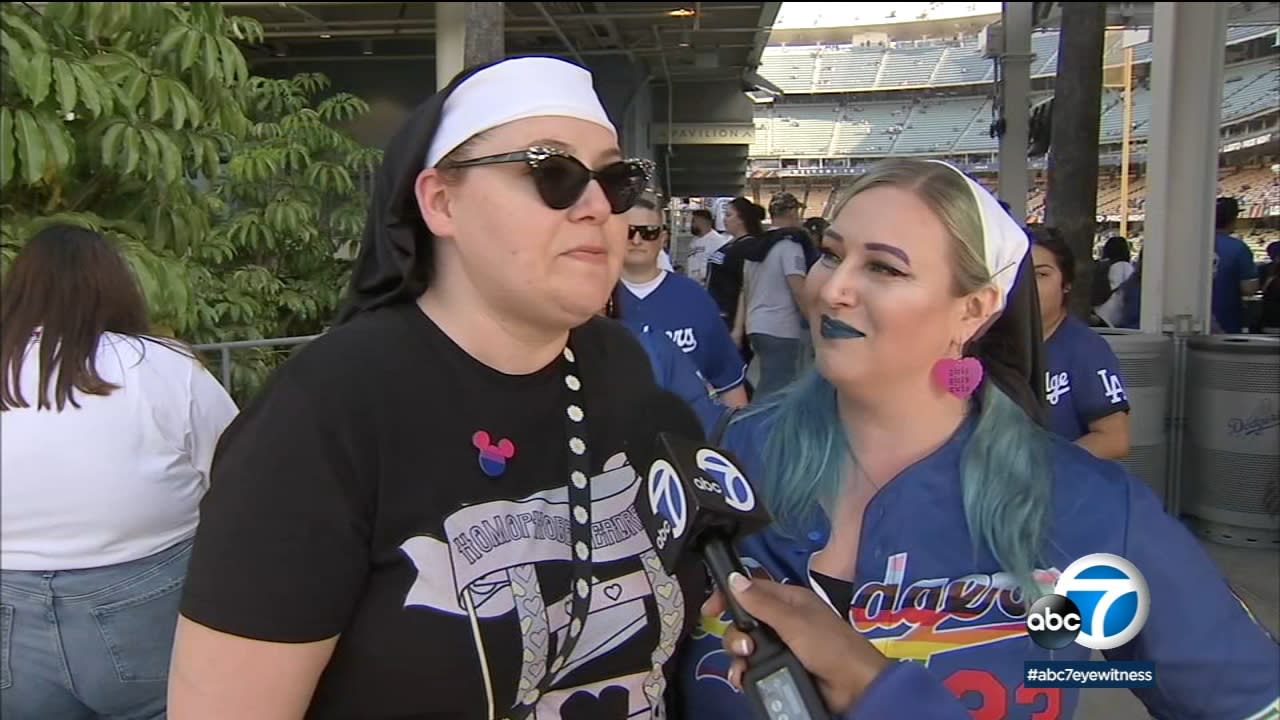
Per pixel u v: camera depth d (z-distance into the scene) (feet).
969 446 4.09
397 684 3.49
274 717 3.32
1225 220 16.93
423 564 3.50
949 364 4.04
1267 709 3.78
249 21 13.67
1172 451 15.34
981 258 3.96
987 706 3.94
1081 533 3.99
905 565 4.05
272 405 3.49
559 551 3.78
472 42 11.33
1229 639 3.85
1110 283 20.49
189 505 6.72
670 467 3.47
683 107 44.73
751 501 3.47
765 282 17.21
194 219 9.92
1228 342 14.48
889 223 3.96
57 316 6.27
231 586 3.26
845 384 4.14
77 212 8.91
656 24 30.35
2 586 6.31
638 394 4.31
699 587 4.17
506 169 3.55
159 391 6.48
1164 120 16.38
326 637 3.38
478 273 3.67
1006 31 20.88
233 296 12.49
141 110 8.72
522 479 3.77
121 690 6.60
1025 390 4.28
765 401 4.91
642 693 4.01
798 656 3.29
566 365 4.06
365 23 24.30
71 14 7.91
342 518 3.38
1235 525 14.34
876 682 3.23
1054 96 12.07
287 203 13.67
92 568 6.38
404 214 3.85
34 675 6.48
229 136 10.44
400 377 3.59
